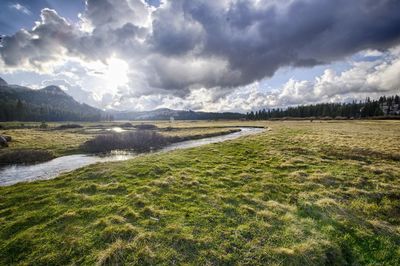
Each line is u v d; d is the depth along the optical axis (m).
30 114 164.75
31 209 10.79
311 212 10.48
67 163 26.33
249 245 7.95
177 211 10.36
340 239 8.50
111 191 12.98
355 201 11.75
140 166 18.61
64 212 10.23
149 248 7.59
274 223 9.43
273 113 197.62
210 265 7.02
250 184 14.28
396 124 84.38
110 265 6.93
